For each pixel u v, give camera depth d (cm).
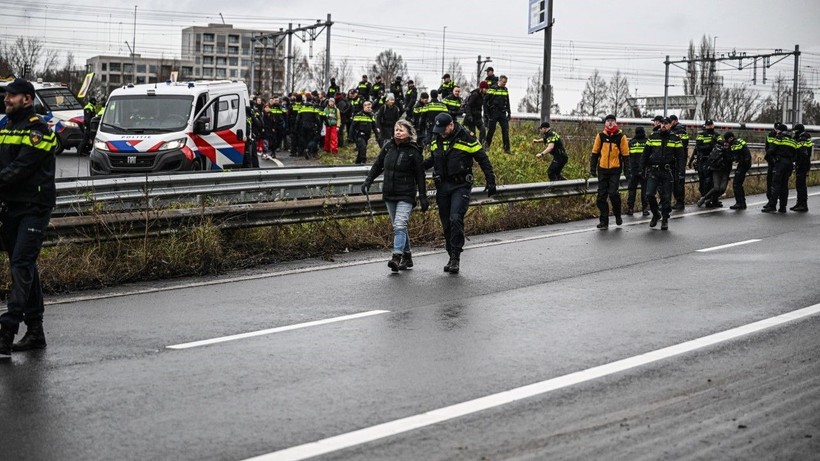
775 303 930
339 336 792
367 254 1315
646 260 1248
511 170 2220
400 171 1162
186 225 1183
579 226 1689
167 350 743
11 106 757
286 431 540
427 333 802
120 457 499
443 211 1174
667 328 816
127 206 1161
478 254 1316
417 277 1118
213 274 1144
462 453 503
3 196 753
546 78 2320
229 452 505
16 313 734
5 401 604
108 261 1096
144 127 1923
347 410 580
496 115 2434
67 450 511
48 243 1059
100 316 885
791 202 2212
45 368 689
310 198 1348
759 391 619
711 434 533
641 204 1998
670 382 641
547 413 573
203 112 1973
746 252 1320
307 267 1196
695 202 2197
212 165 1997
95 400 605
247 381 649
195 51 17912
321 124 2891
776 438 526
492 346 752
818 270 1145
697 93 7988
